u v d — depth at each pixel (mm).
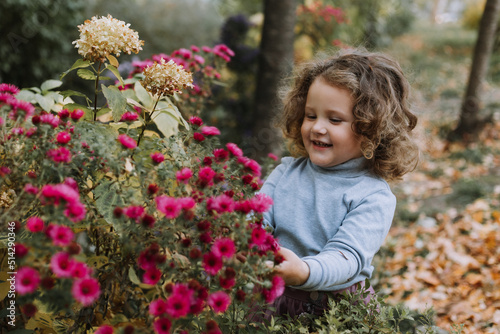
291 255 1052
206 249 978
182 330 954
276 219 1356
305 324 1173
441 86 8414
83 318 997
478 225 3209
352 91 1266
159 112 1456
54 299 785
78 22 4781
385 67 1390
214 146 1208
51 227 804
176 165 1103
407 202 3936
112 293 1047
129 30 1199
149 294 944
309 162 1430
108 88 1232
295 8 3863
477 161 4855
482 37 5375
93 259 988
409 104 1492
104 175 1077
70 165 944
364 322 1094
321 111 1285
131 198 936
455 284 2633
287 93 1608
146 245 935
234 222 944
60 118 1094
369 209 1239
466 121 5488
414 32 13344
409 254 3018
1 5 4023
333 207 1278
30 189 891
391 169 1400
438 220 3490
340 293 1195
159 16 6117
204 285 950
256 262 897
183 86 1257
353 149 1311
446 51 11391
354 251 1152
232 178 1118
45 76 4590
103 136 1076
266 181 1488
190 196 1020
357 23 7664
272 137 3756
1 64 4148
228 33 5316
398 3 9789
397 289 2637
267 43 3832
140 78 1760
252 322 1085
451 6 18672
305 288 1104
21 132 1001
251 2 7488
